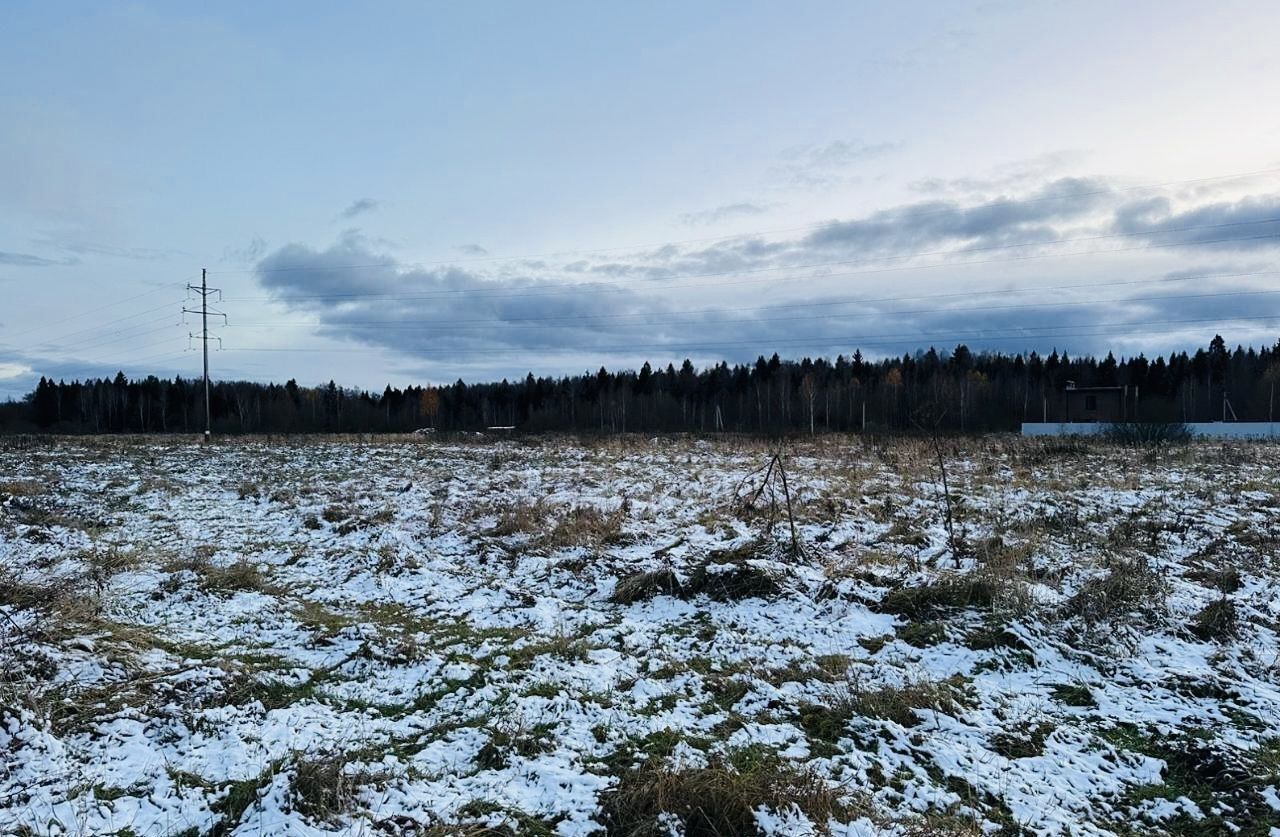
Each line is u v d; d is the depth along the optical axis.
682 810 4.06
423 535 11.74
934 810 4.25
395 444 31.62
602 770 4.60
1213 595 7.96
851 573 8.78
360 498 15.79
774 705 5.61
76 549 10.20
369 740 5.02
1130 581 7.76
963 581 7.96
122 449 27.09
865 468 19.42
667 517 13.22
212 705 5.44
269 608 8.00
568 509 13.79
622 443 29.42
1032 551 9.74
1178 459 20.31
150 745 4.83
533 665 6.37
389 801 4.17
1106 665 6.26
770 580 8.37
